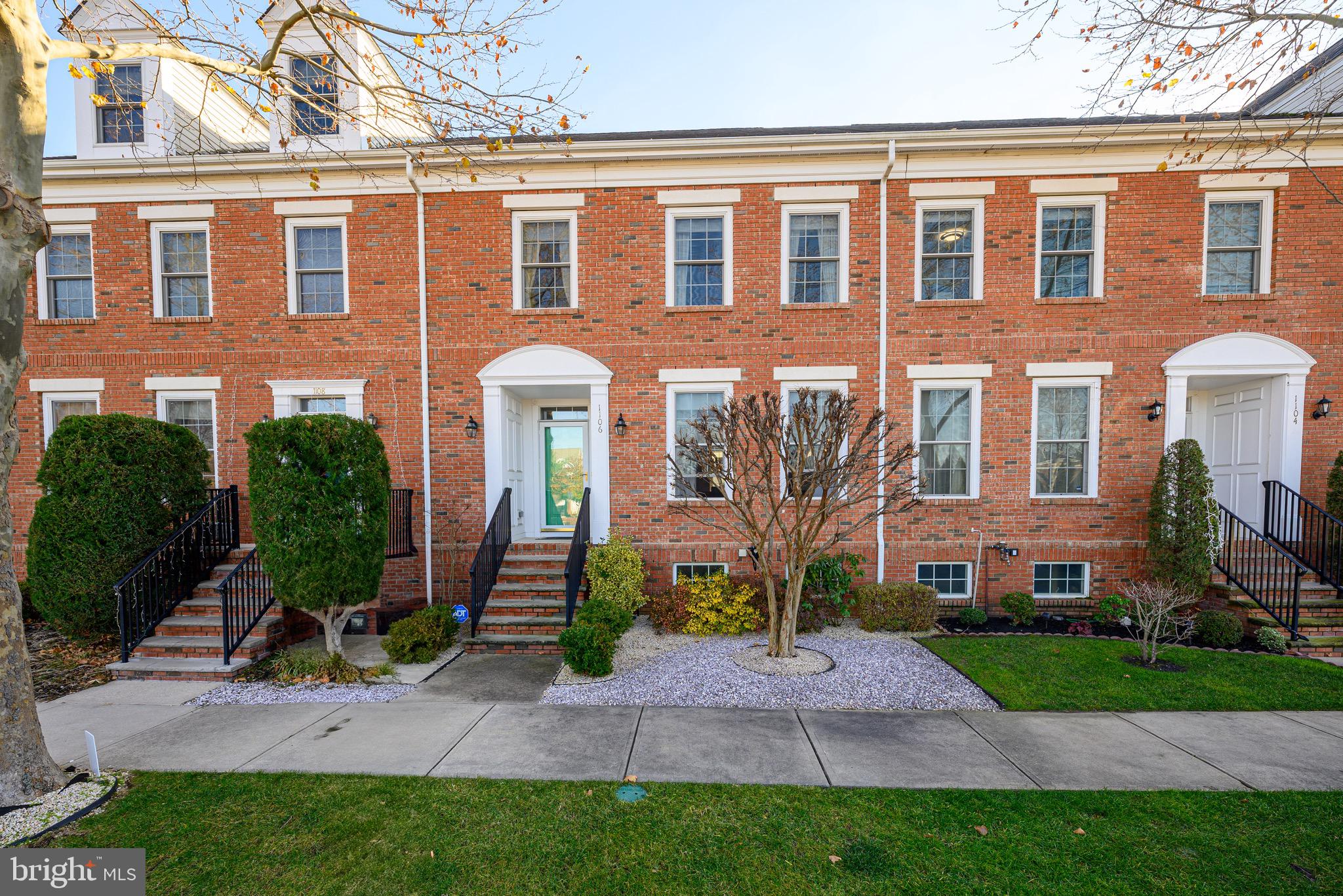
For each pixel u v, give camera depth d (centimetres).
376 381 940
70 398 955
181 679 656
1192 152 872
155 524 761
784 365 921
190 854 337
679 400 939
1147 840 345
